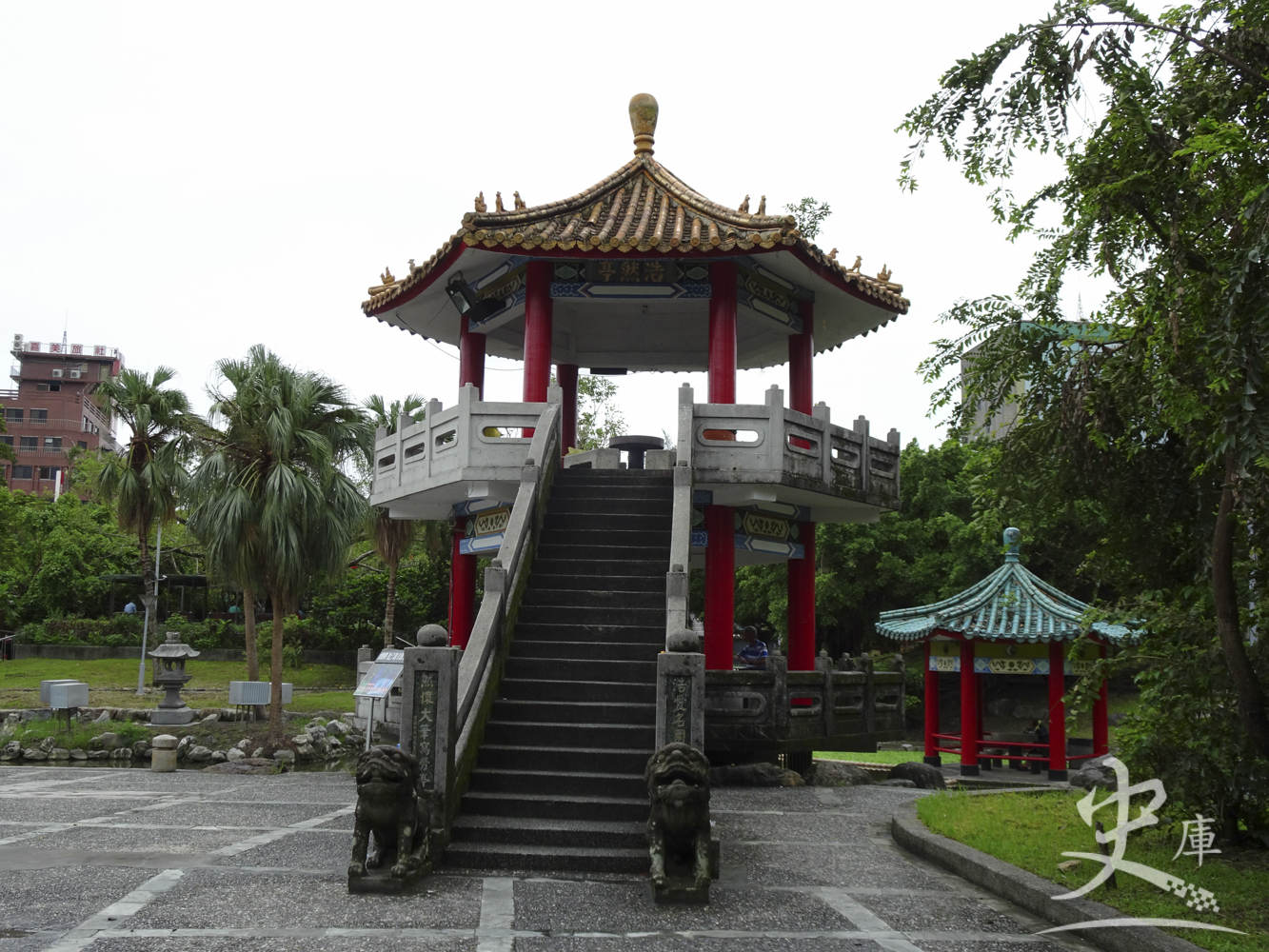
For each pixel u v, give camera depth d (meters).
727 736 14.30
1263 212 6.62
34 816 11.91
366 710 30.23
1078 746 21.08
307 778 17.94
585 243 14.88
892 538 39.06
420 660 9.03
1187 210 7.67
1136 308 8.02
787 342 19.48
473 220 15.13
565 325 19.77
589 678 11.36
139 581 50.31
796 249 15.27
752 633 22.73
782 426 15.05
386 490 18.06
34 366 85.88
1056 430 9.31
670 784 8.06
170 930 6.81
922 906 7.90
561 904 7.69
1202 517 8.74
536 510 13.41
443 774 8.89
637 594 12.55
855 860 9.67
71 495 62.28
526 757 10.19
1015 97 8.58
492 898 7.81
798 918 7.50
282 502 24.91
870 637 41.38
